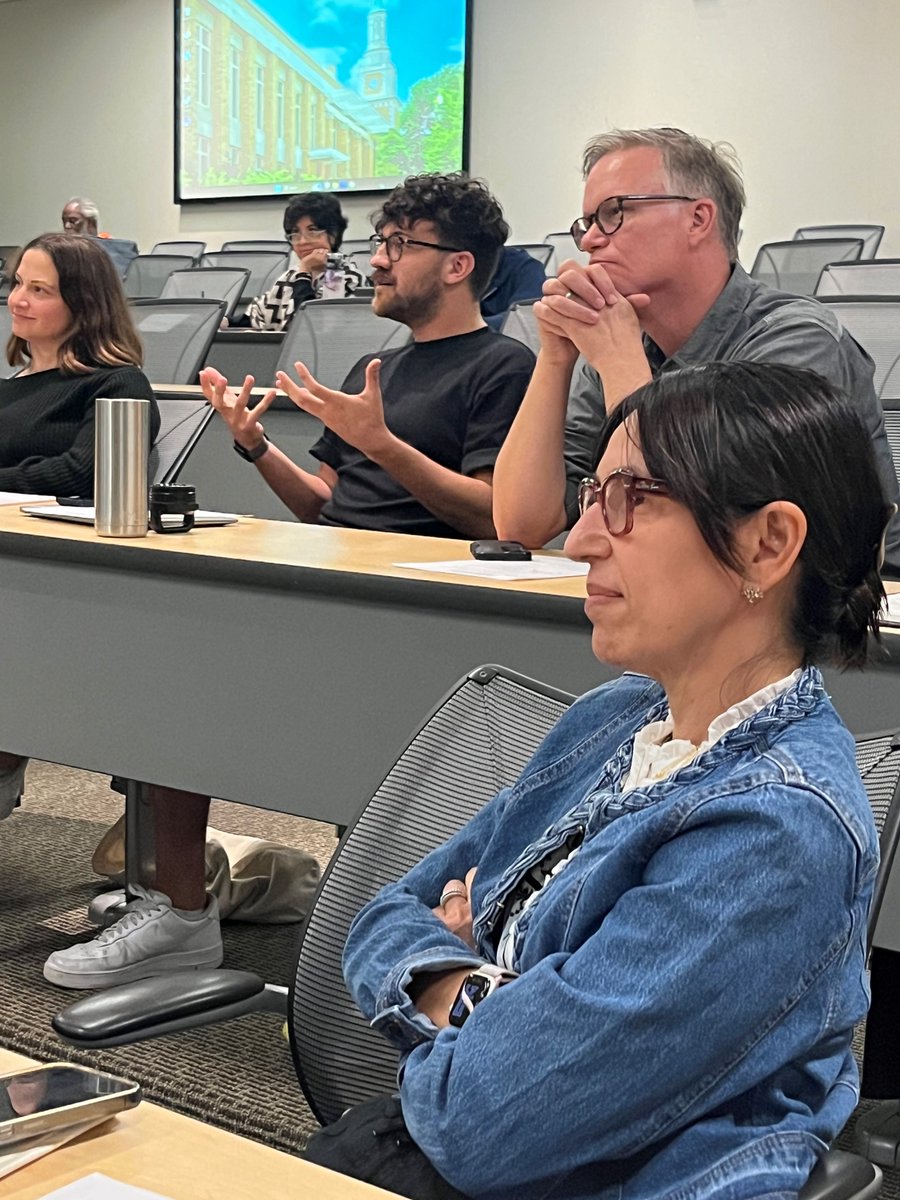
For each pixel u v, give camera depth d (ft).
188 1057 6.57
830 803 2.51
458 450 8.64
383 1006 3.06
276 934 8.16
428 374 8.78
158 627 6.08
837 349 6.53
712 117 25.40
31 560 6.41
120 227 34.47
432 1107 2.71
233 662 5.88
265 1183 2.18
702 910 2.49
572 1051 2.54
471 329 8.84
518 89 27.63
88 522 6.97
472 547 6.22
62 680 6.39
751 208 25.18
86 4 34.19
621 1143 2.56
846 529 2.71
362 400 7.76
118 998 3.34
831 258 20.65
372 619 5.51
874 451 2.79
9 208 36.27
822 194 24.52
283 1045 6.75
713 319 6.75
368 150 30.09
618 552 2.81
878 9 23.67
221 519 7.32
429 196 8.54
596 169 6.78
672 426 2.74
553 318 6.70
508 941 3.02
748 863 2.48
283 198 31.65
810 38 24.31
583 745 3.34
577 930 2.74
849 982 2.65
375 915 3.38
